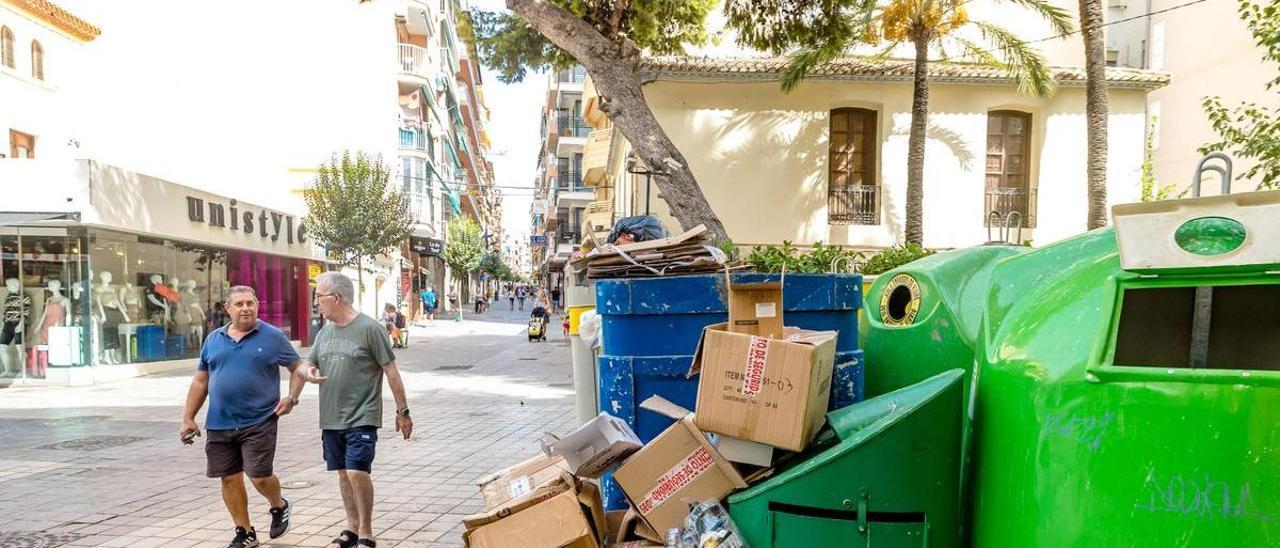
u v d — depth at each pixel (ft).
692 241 12.11
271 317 69.26
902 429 8.33
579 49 29.84
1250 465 5.38
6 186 43.91
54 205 43.78
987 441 7.86
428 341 83.56
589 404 16.53
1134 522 5.81
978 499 7.97
